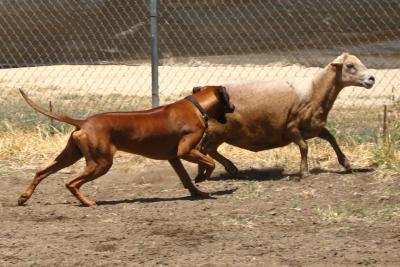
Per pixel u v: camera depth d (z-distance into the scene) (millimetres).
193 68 18703
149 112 9062
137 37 20312
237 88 9844
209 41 19953
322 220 8203
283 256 7109
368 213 8398
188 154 9070
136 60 20188
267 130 9836
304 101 9766
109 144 8852
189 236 7730
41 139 11695
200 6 20109
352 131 11445
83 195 9352
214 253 7211
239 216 8375
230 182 9906
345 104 14148
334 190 9273
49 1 20469
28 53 20297
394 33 19391
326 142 11047
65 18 20703
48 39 20578
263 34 19812
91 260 7066
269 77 17250
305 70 17984
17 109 13672
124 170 10562
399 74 17203
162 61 19812
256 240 7578
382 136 11039
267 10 19812
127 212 8648
